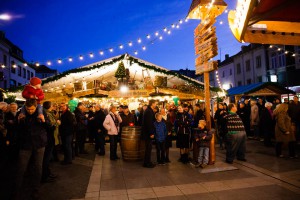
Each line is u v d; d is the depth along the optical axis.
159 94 13.93
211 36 6.80
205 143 6.76
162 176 6.10
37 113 4.57
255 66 30.22
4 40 29.03
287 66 24.53
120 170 6.76
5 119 6.52
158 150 7.43
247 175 6.02
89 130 11.99
